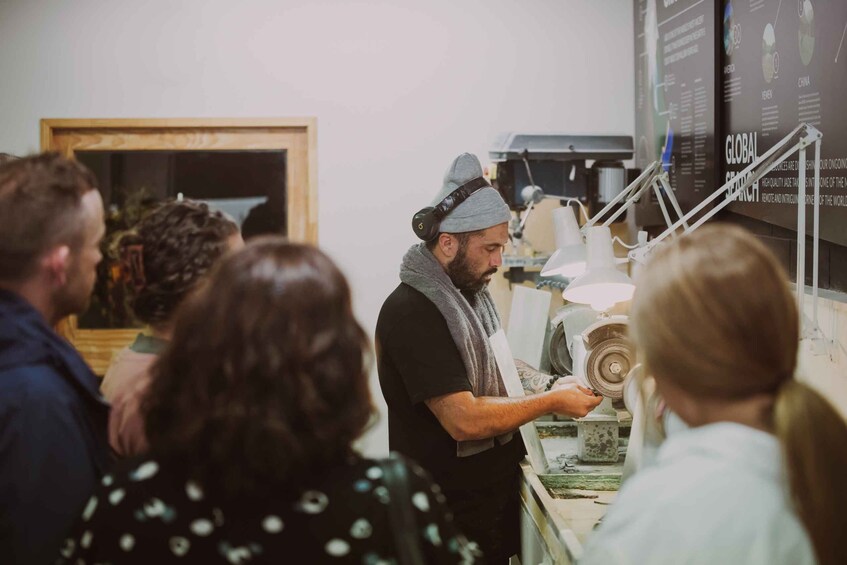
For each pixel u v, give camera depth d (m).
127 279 1.50
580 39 3.98
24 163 1.35
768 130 2.58
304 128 4.02
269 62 3.95
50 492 1.23
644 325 0.96
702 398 0.96
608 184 3.59
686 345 0.93
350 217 4.00
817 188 1.98
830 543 0.89
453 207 2.22
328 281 0.98
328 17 3.95
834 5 2.16
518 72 3.98
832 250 2.27
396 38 3.96
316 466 0.94
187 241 1.45
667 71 3.43
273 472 0.90
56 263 1.33
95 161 4.01
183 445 0.92
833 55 2.17
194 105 3.96
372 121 3.98
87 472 1.28
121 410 1.43
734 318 0.91
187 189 4.02
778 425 0.91
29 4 3.92
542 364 2.85
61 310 1.38
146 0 3.92
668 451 0.98
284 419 0.91
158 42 3.94
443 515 1.00
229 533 0.92
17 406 1.23
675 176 3.34
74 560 0.97
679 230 3.31
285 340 0.92
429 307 2.19
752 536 0.89
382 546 0.94
